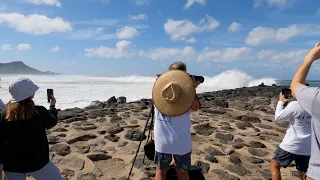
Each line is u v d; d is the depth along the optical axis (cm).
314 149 230
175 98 349
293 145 407
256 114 1020
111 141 689
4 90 3388
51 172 342
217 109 1077
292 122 414
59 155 599
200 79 387
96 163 570
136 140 697
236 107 1148
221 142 699
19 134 318
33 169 326
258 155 629
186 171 391
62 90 3778
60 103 2189
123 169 546
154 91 367
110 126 809
